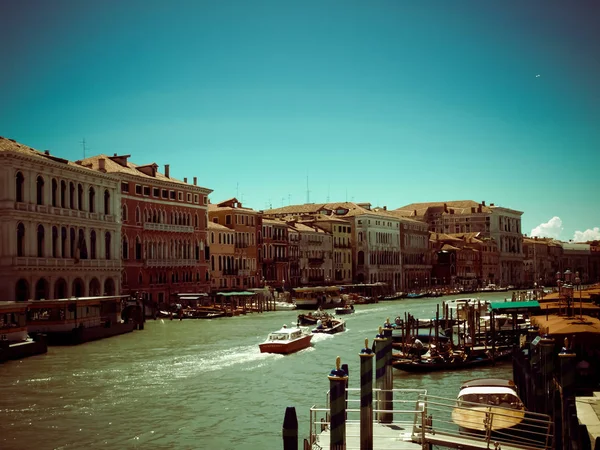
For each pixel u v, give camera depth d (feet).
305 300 298.15
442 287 461.78
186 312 247.91
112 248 237.66
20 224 193.57
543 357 67.26
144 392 106.63
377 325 215.31
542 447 64.95
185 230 285.43
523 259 585.63
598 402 73.31
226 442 80.33
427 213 560.61
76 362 136.26
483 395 78.13
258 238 338.13
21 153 192.44
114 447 78.54
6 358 136.87
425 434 62.85
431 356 126.21
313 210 426.10
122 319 206.08
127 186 255.09
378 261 418.92
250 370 126.72
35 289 196.44
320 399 101.86
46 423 88.43
